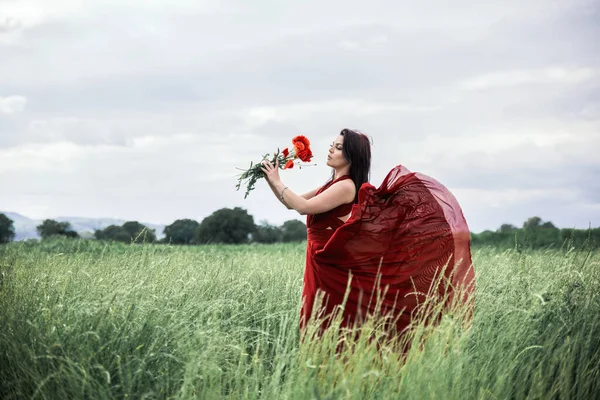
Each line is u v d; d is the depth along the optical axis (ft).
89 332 11.09
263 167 15.61
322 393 10.41
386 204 14.61
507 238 51.34
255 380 11.40
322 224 15.30
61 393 10.18
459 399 10.75
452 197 14.78
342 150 15.60
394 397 10.43
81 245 39.60
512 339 12.62
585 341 12.83
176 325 12.92
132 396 10.41
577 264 17.28
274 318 15.55
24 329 11.94
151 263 17.75
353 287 14.56
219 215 131.44
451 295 13.97
